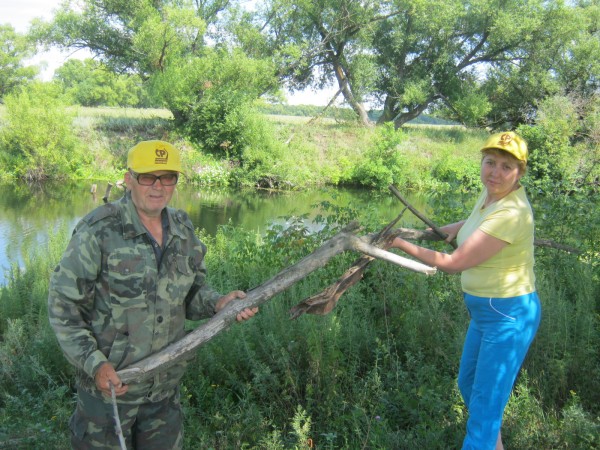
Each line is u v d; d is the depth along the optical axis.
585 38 31.91
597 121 21.33
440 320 4.70
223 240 8.56
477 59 34.72
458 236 3.28
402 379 4.04
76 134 26.05
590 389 3.94
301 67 32.94
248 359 4.21
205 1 30.17
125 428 2.59
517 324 2.98
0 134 23.45
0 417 3.81
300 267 2.79
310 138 30.22
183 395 3.91
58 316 2.44
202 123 26.45
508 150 2.87
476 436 2.97
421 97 33.12
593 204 6.98
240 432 3.54
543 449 3.38
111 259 2.49
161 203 2.56
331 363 4.05
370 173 25.73
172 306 2.64
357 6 31.52
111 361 2.51
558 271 5.73
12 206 17.20
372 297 5.46
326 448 3.41
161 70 28.36
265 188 24.88
